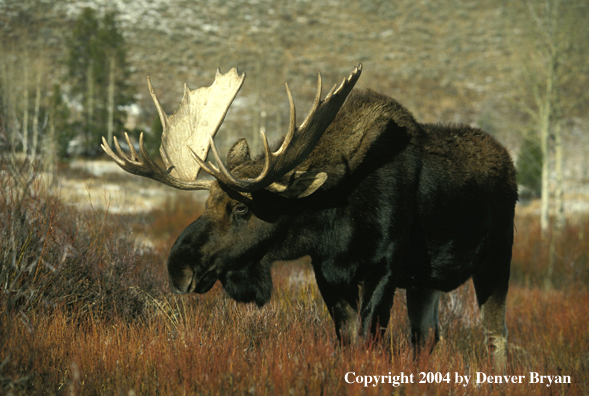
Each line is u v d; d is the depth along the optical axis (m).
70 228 18.14
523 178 126.00
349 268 15.23
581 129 148.50
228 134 147.88
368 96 16.44
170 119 16.81
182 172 15.98
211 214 14.66
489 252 18.88
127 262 18.53
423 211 16.19
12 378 10.84
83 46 146.00
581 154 143.62
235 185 13.23
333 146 15.45
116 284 17.45
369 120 15.71
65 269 16.22
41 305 14.99
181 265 14.34
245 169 14.80
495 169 18.72
